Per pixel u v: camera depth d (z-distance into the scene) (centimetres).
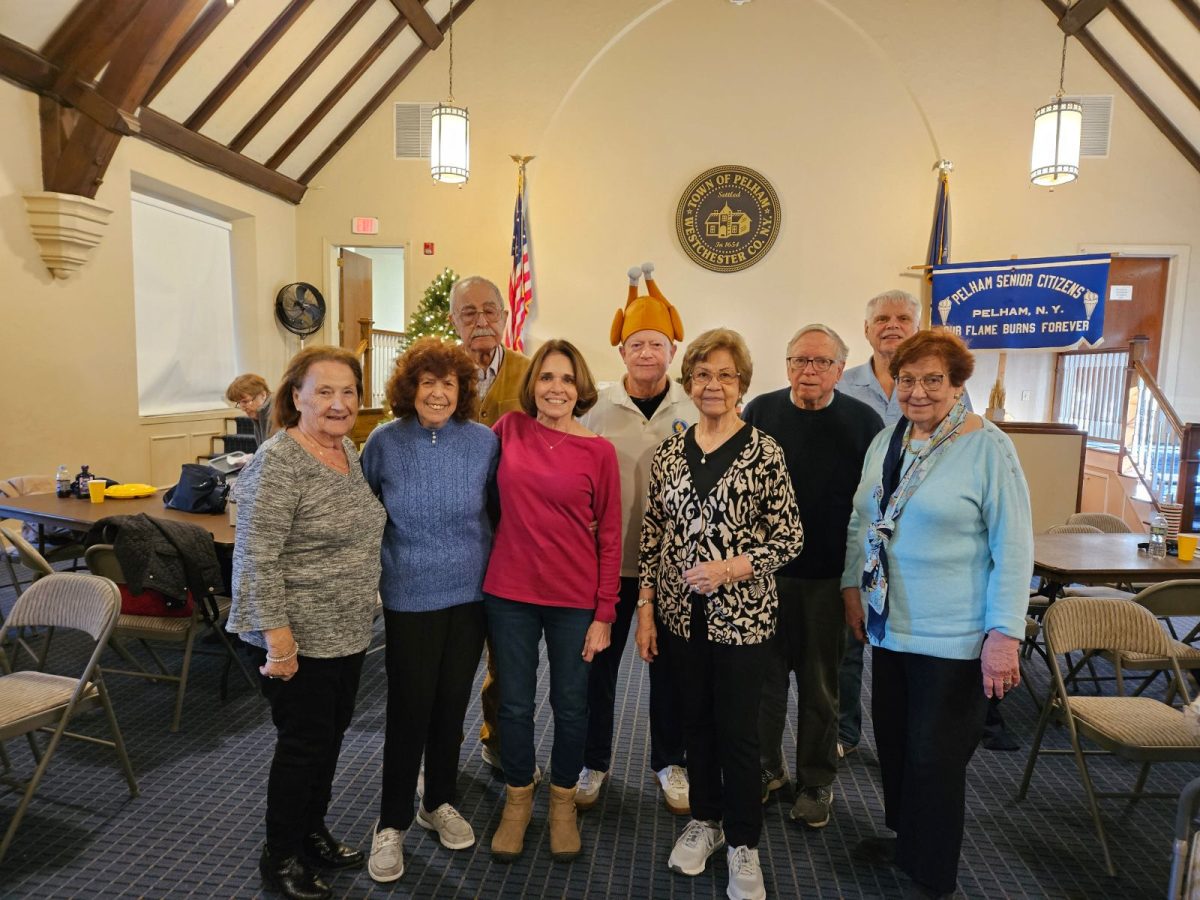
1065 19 625
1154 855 217
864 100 657
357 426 561
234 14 520
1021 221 655
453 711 202
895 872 205
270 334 722
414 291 720
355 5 585
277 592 168
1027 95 648
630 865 206
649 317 222
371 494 186
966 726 176
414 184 714
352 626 180
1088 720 220
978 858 214
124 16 454
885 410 269
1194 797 136
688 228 677
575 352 198
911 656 182
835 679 223
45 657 294
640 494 226
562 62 682
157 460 609
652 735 234
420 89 702
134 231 608
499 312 246
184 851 207
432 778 209
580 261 689
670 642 197
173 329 653
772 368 679
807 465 216
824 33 656
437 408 187
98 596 216
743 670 186
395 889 193
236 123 619
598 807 235
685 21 666
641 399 231
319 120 673
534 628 200
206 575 284
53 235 476
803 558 217
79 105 467
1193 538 307
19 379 472
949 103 651
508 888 195
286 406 181
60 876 195
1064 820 235
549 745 276
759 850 214
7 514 349
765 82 664
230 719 289
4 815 221
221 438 681
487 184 702
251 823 221
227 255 704
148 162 558
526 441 200
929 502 176
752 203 669
